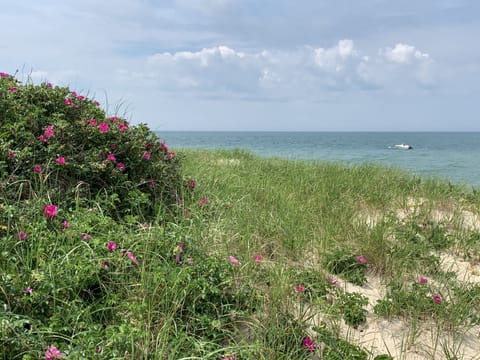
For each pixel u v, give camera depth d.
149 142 4.82
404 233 4.61
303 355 2.50
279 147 46.31
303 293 3.09
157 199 4.30
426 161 22.33
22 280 2.42
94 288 2.74
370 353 2.59
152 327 2.44
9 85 4.45
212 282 2.83
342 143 67.56
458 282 3.72
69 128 4.02
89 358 2.01
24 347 2.00
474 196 7.14
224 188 5.76
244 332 2.69
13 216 2.98
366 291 3.57
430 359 2.68
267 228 4.37
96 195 3.86
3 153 3.54
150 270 2.85
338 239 4.38
